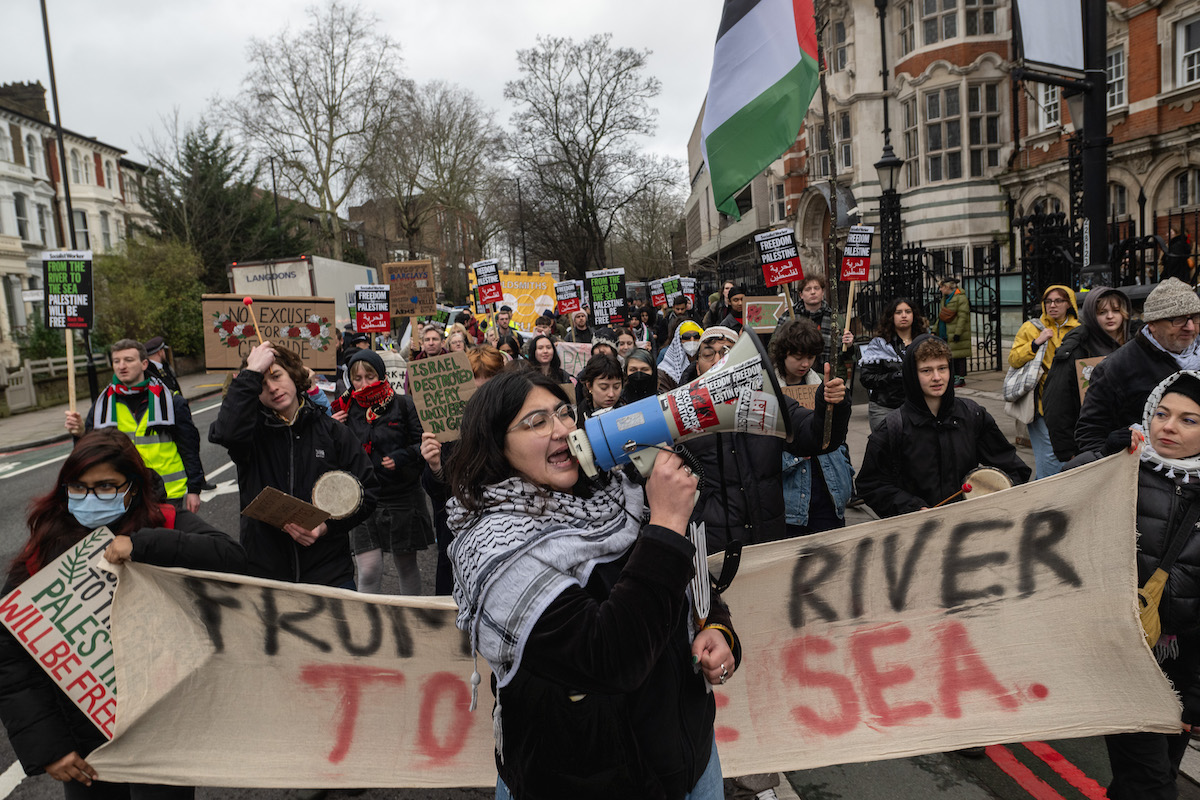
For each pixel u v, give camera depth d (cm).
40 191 4006
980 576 287
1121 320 488
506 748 167
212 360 538
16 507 1052
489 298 1564
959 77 2102
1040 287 1084
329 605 287
